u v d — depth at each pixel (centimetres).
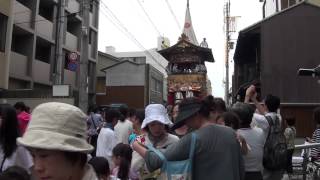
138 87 3997
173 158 366
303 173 791
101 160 497
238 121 504
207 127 378
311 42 1839
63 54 2948
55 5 2811
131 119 849
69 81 3064
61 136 201
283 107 1775
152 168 374
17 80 2455
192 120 392
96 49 3856
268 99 591
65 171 208
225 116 501
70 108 209
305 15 1859
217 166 362
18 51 2547
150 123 472
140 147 394
